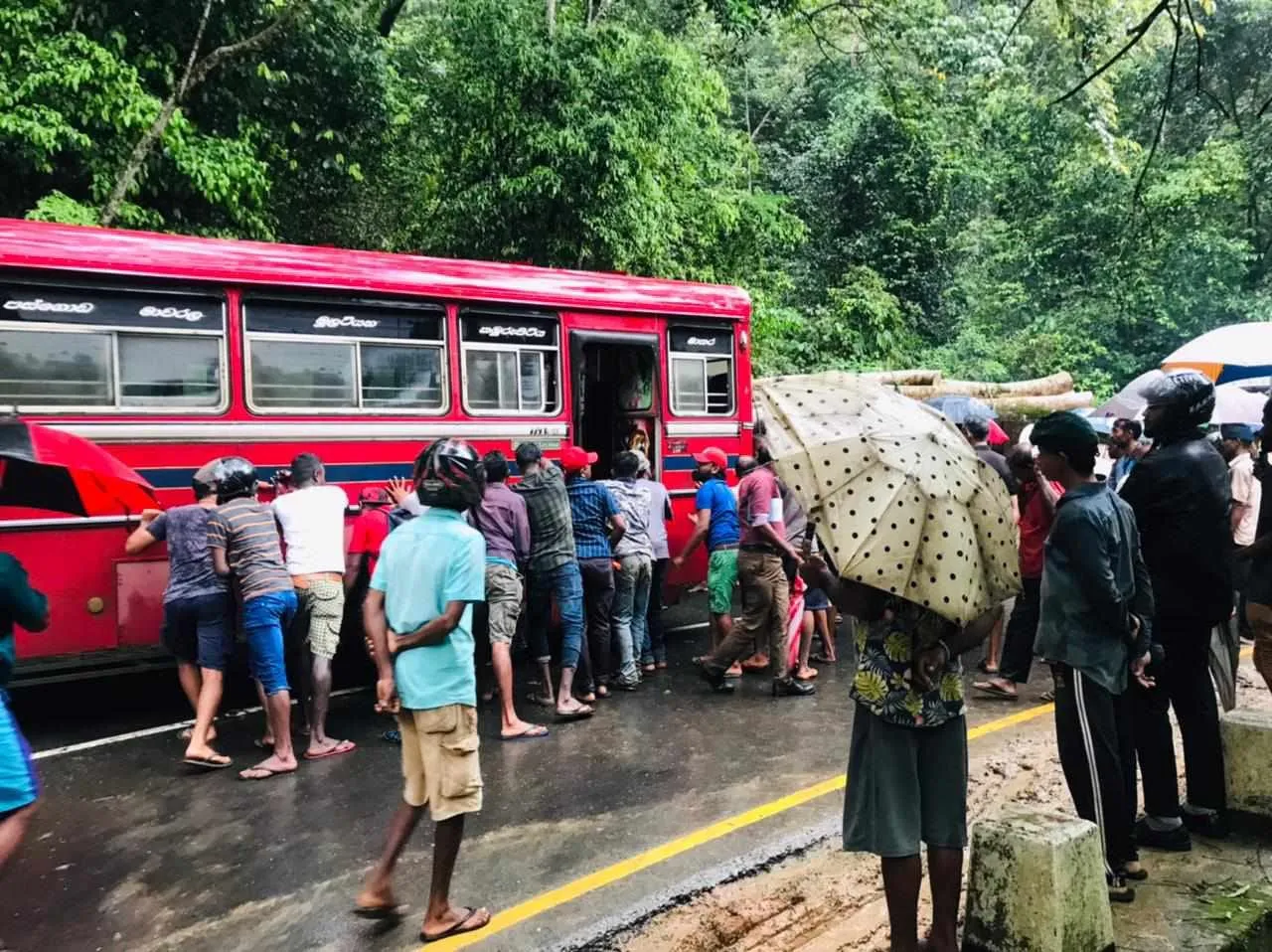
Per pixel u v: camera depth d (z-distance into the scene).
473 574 4.07
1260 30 17.89
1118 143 20.16
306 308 7.56
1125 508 4.26
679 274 16.19
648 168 14.94
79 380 6.65
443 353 8.22
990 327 23.53
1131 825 4.31
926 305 23.95
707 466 8.21
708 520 8.10
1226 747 4.98
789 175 23.95
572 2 16.97
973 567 3.30
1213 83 18.55
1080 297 22.66
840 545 3.28
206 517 6.07
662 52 15.09
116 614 6.79
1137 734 4.70
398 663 4.09
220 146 12.33
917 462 3.35
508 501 6.86
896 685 3.54
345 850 4.99
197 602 5.96
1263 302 20.98
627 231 14.63
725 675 8.00
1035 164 23.27
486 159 14.43
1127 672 4.37
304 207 15.43
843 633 10.05
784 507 7.86
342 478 7.66
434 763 4.06
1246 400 9.80
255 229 13.23
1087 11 8.97
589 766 6.11
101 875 4.73
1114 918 4.05
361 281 7.75
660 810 5.43
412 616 4.08
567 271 9.22
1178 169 20.83
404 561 4.13
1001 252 23.69
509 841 5.03
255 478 6.19
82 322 6.66
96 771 6.10
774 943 4.11
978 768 5.96
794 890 4.56
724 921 4.25
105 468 4.15
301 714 7.28
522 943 4.03
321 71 14.34
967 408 8.97
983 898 3.82
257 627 6.01
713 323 10.20
